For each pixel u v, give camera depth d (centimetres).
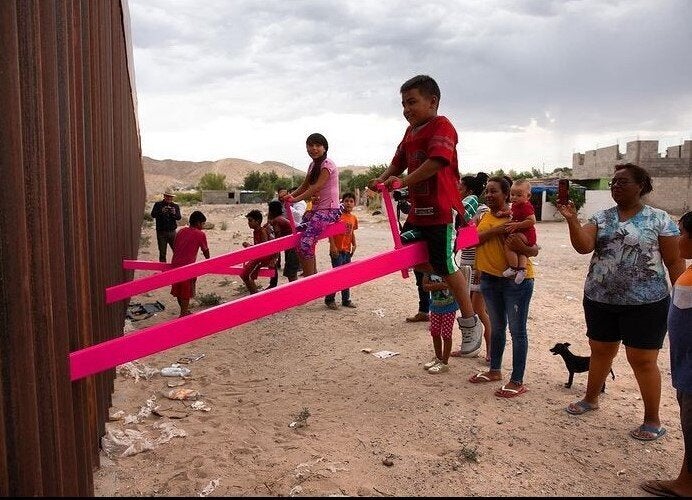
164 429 465
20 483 220
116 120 720
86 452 335
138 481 381
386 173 439
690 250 370
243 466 404
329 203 711
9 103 217
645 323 431
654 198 4056
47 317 253
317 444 439
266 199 7938
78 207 344
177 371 608
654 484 369
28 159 243
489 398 530
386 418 488
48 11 272
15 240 220
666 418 487
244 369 629
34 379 230
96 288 437
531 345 713
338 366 633
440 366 602
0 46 213
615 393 546
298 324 830
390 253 394
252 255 638
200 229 867
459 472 395
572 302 992
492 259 534
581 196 3694
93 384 387
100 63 509
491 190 529
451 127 394
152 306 940
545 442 441
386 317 877
